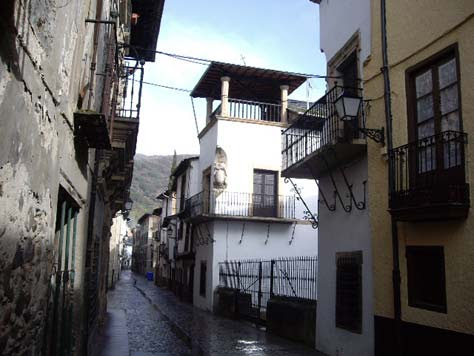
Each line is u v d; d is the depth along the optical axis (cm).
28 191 334
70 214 625
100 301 1459
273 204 2273
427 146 739
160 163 12656
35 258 374
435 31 770
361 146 959
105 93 671
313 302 1260
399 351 790
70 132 527
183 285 2892
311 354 1111
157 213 5053
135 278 6375
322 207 1189
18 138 296
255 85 2348
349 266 1022
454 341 679
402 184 796
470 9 694
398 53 863
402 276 809
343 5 1141
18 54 283
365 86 966
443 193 679
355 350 971
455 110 727
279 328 1434
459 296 675
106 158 983
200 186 2558
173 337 1402
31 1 301
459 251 681
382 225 884
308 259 1343
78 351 741
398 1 873
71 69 492
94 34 679
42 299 416
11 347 321
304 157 1112
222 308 2058
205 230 2358
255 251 2205
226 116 2242
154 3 1469
